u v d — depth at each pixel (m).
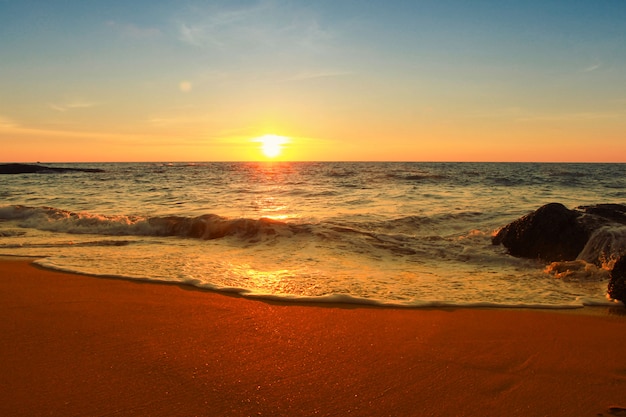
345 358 4.50
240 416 3.44
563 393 3.84
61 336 4.98
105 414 3.43
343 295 6.54
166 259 9.09
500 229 10.78
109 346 4.71
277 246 10.45
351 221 13.49
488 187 30.47
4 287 6.94
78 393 3.74
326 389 3.87
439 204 18.98
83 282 7.25
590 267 8.11
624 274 6.49
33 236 12.05
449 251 10.00
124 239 11.60
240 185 33.81
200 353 4.57
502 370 4.27
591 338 5.10
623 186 30.92
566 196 22.98
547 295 6.84
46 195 25.34
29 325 5.31
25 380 3.95
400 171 56.81
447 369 4.28
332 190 28.02
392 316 5.80
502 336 5.14
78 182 39.22
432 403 3.67
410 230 12.73
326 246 10.30
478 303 6.36
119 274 7.75
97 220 13.38
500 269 8.75
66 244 10.88
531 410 3.58
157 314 5.75
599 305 6.36
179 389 3.83
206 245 10.77
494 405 3.65
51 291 6.73
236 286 7.09
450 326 5.46
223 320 5.56
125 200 22.27
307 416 3.46
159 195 25.22
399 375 4.14
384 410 3.56
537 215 9.99
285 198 23.16
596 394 3.82
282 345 4.81
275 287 7.05
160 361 4.37
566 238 9.48
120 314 5.73
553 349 4.78
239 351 4.64
